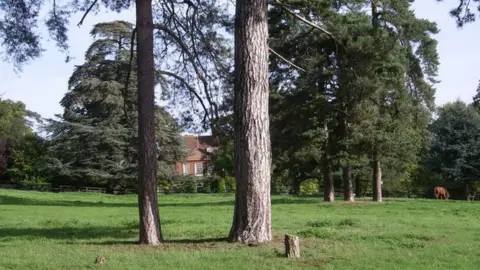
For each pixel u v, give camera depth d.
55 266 10.52
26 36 15.49
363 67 29.50
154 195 13.24
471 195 56.47
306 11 25.41
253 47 12.78
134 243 13.57
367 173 51.28
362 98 31.03
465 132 52.06
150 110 13.15
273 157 34.00
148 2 13.37
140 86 13.14
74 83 53.22
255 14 12.86
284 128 33.28
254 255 11.07
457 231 15.95
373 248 12.16
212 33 15.76
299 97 31.19
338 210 27.09
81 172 57.06
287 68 30.92
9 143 68.50
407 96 32.25
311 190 64.38
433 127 53.91
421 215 23.28
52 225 20.75
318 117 31.77
